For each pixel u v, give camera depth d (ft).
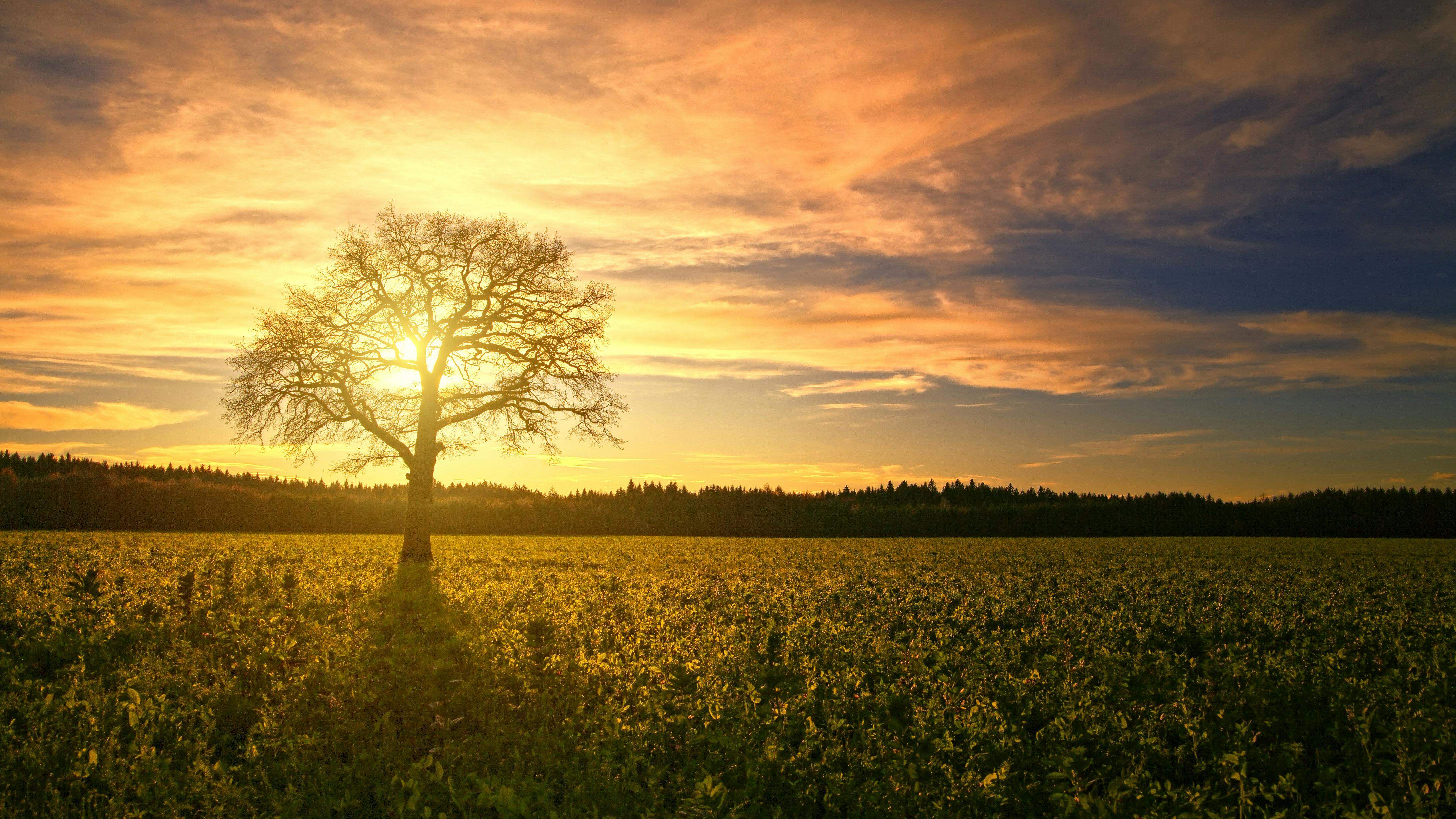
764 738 25.45
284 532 288.71
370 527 311.68
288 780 23.63
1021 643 41.91
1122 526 347.77
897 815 20.49
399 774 22.95
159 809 20.86
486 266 100.99
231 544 167.43
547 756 25.09
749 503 401.08
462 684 33.22
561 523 347.56
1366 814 19.40
